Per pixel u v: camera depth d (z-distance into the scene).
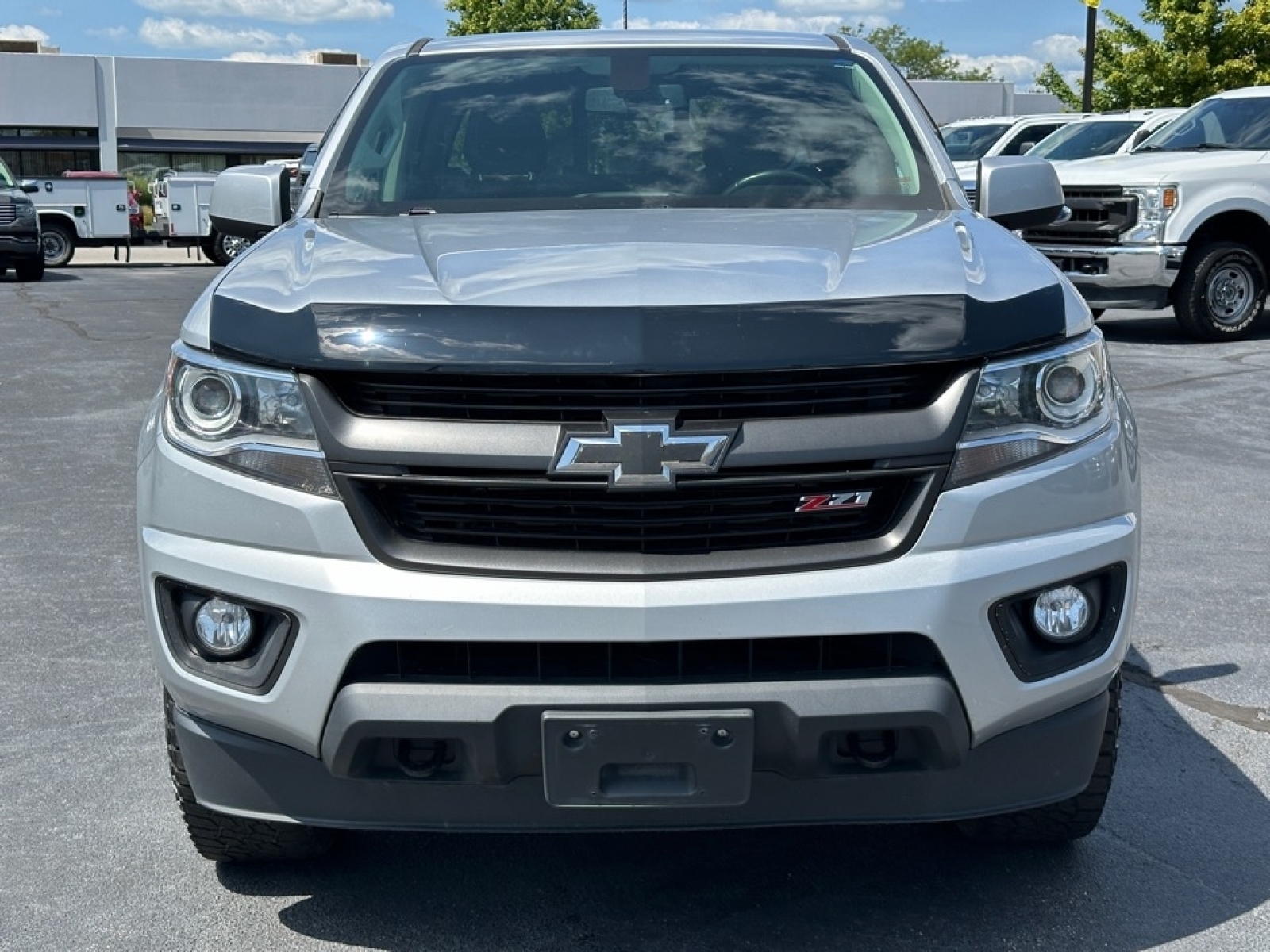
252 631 2.61
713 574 2.50
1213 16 22.06
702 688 2.48
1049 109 49.72
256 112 42.75
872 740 2.60
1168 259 11.68
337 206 3.74
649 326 2.52
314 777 2.63
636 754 2.49
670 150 3.89
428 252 3.01
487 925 2.96
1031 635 2.65
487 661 2.53
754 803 2.60
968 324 2.61
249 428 2.61
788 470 2.51
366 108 4.11
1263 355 11.28
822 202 3.70
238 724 2.66
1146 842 3.30
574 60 4.24
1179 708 4.13
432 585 2.49
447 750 2.58
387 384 2.54
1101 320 14.05
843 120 4.00
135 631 4.88
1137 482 2.83
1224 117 12.59
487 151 3.90
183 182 28.52
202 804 2.78
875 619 2.49
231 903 3.06
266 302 2.73
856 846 3.29
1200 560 5.68
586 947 2.87
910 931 2.92
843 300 2.62
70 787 3.65
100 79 40.88
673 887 3.11
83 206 28.16
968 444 2.57
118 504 6.69
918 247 3.00
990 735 2.62
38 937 2.92
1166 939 2.88
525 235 3.19
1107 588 2.73
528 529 2.54
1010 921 2.95
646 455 2.48
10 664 4.54
